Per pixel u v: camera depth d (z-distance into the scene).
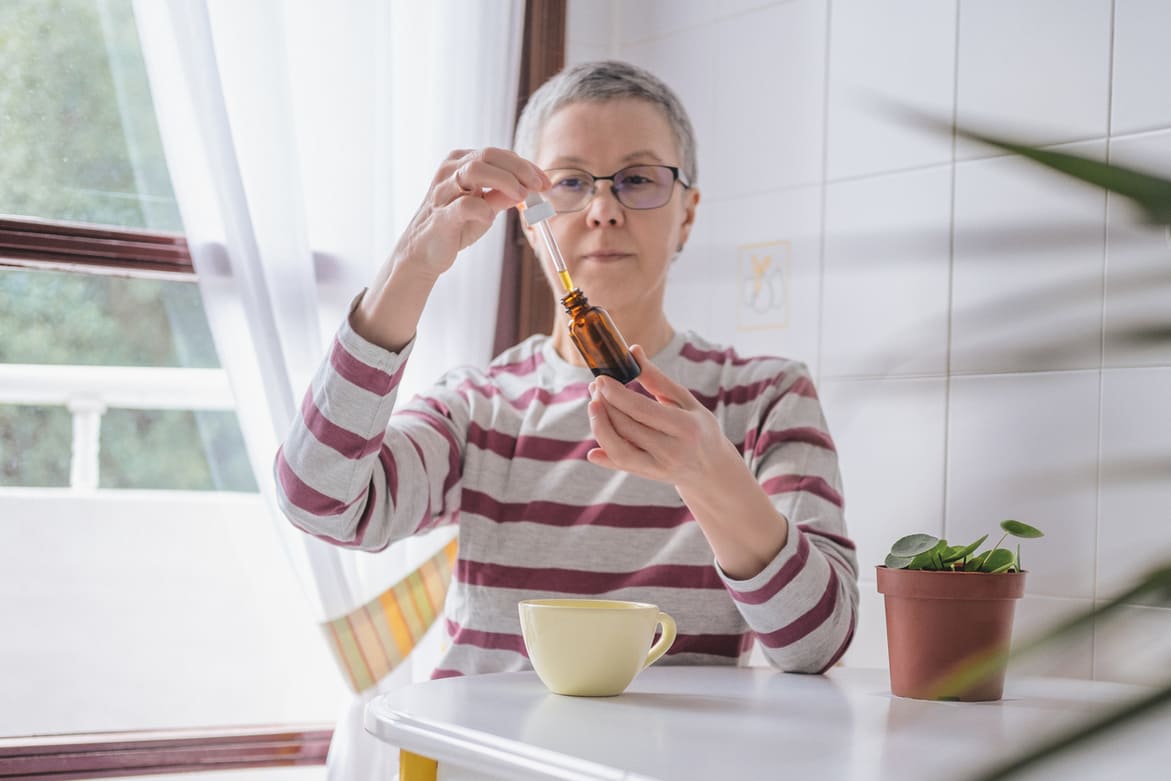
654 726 0.77
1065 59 1.43
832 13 1.74
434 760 0.81
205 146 1.75
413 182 1.94
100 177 1.95
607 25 2.16
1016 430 1.43
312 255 1.87
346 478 1.05
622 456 0.91
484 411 1.31
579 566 1.21
